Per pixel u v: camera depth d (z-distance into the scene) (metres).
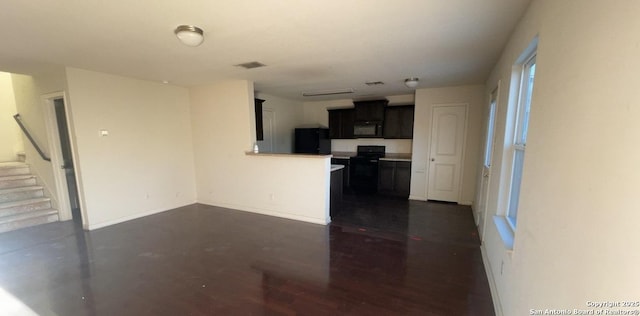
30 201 3.91
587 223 0.87
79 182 3.53
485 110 4.02
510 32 2.17
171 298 2.10
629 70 0.71
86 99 3.46
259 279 2.38
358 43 2.46
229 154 4.58
